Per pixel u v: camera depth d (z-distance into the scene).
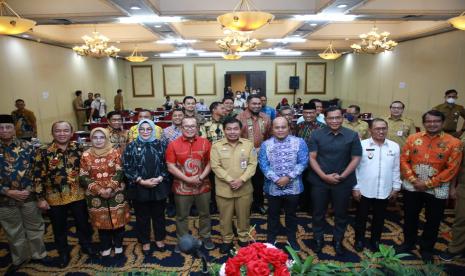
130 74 15.72
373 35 8.22
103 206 3.05
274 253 1.31
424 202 3.14
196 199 3.23
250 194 3.23
